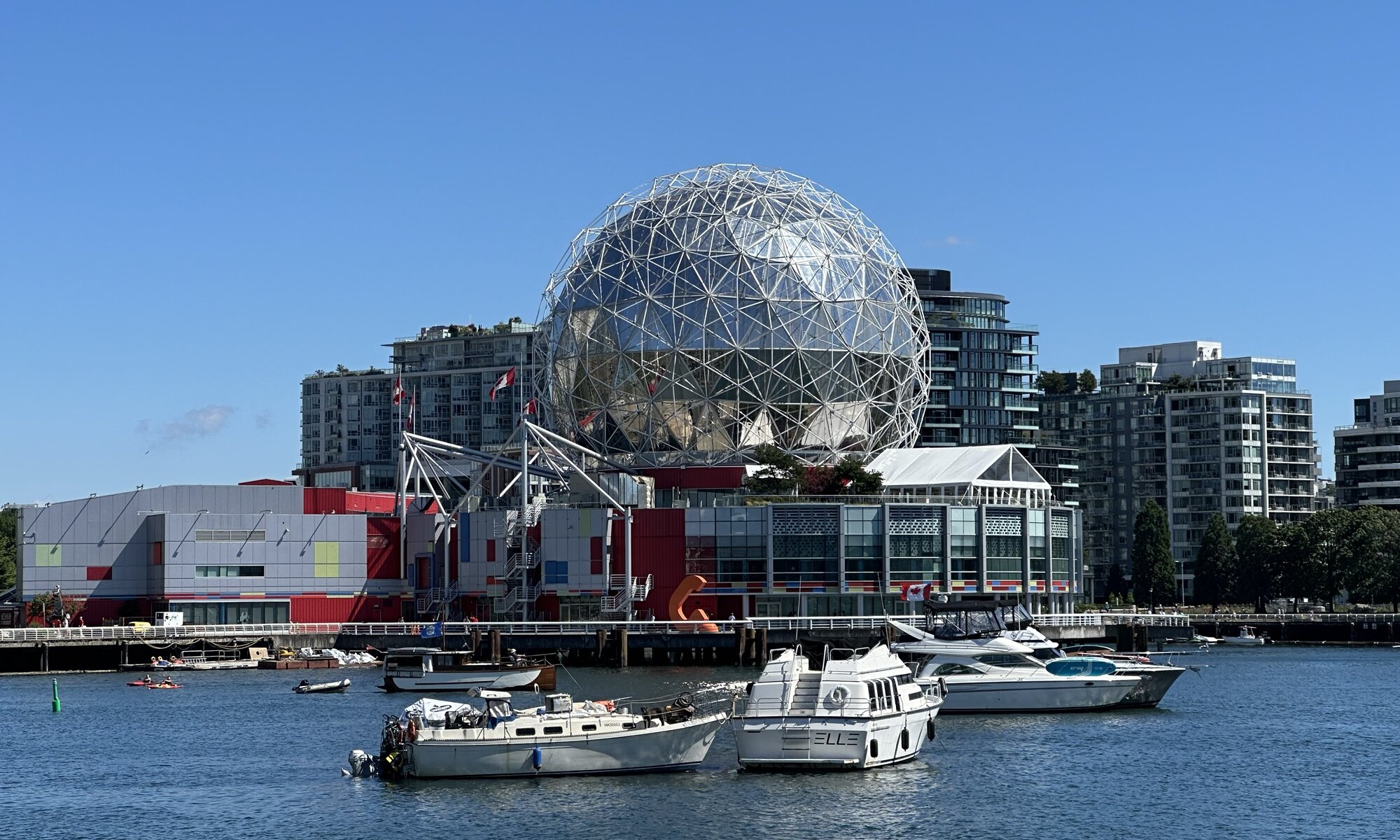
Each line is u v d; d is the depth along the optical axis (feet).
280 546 517.96
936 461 564.30
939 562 512.63
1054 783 244.01
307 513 531.91
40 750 287.28
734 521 501.97
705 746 252.42
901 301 602.44
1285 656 516.73
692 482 548.31
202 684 409.28
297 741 293.02
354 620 527.40
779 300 565.12
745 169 611.47
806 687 250.37
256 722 321.32
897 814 222.07
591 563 504.43
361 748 283.38
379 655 471.21
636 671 424.87
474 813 223.10
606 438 585.22
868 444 589.73
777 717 248.52
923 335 627.46
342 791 239.91
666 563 505.25
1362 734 299.99
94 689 397.39
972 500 532.32
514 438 552.00
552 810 223.92
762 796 232.12
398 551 535.60
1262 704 348.59
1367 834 213.05
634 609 503.20
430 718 249.75
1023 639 337.52
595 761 246.06
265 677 430.20
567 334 591.78
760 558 501.97
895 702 256.32
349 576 527.81
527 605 508.53
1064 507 542.98
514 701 341.82
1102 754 271.69
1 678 433.07
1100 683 326.24
